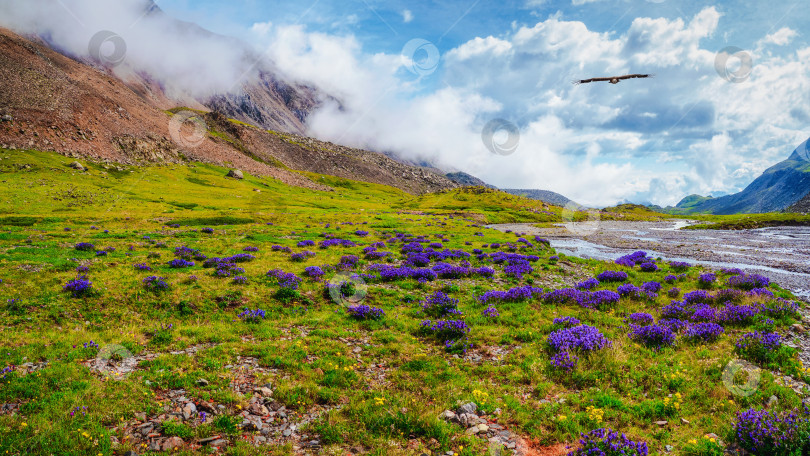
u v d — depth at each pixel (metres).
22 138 106.94
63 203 63.34
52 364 11.33
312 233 49.28
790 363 11.53
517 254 36.50
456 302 19.64
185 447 8.13
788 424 7.72
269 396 10.30
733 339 13.73
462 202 170.75
